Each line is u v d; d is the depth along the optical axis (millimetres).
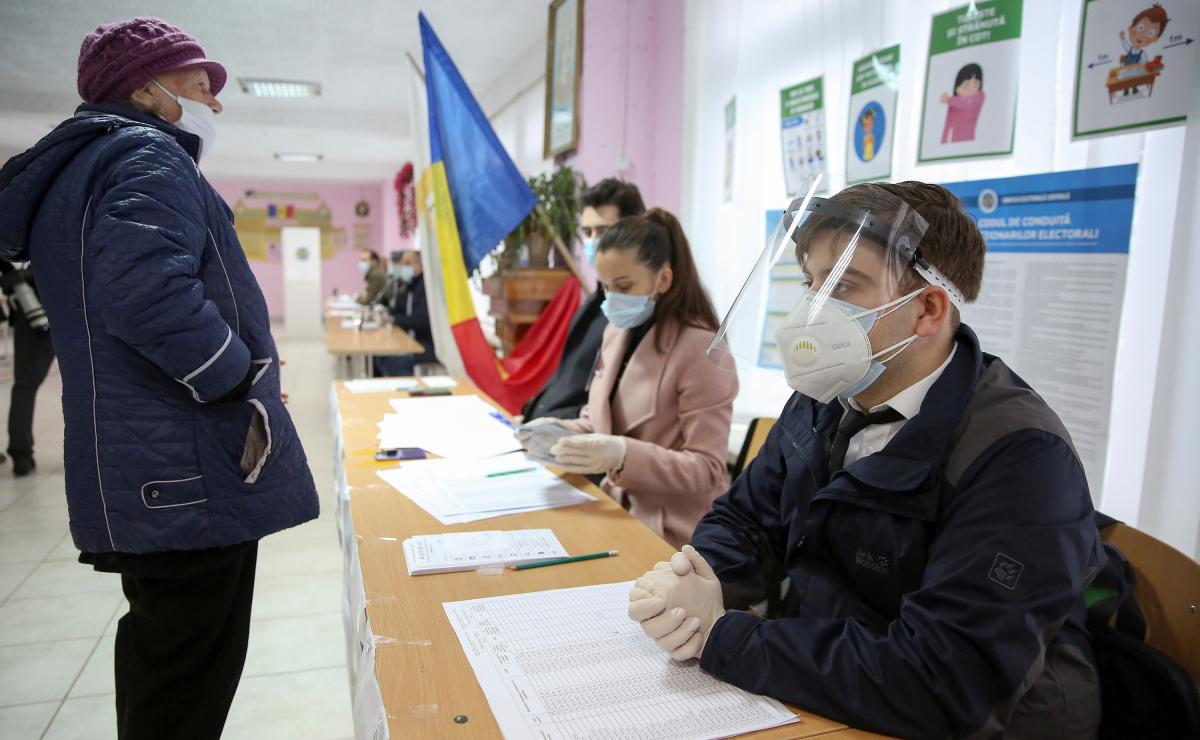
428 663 786
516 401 3232
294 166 11367
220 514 1188
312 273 10758
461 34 4848
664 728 683
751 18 2676
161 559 1178
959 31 1696
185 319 1082
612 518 1273
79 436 1130
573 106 3877
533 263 3479
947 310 789
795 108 2414
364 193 13625
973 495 732
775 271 939
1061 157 1498
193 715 1310
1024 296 1558
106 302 1058
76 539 1146
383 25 4539
